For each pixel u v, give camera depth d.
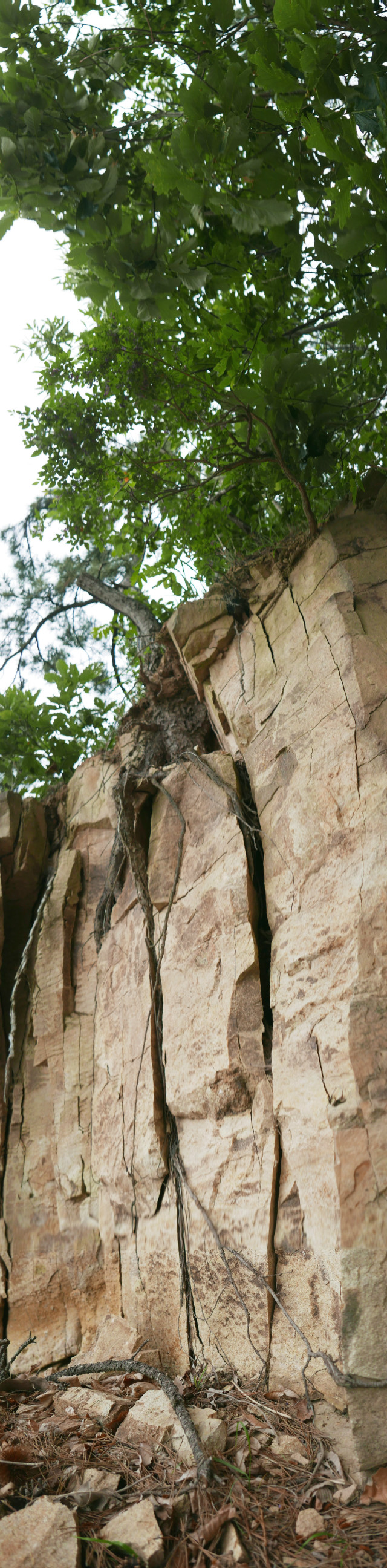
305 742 4.68
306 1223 3.85
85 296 4.94
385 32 3.70
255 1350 3.90
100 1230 5.66
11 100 4.42
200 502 6.87
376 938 3.80
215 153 4.15
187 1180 4.73
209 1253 4.39
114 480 7.28
